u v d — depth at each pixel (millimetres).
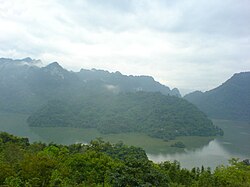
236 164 72625
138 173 42625
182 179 69312
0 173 44000
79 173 52906
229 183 59562
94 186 46969
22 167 47031
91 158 60125
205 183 60875
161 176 43562
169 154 171625
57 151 79375
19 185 41688
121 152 103875
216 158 163875
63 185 43188
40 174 46594
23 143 103938
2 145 80500
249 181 60969
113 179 42938
